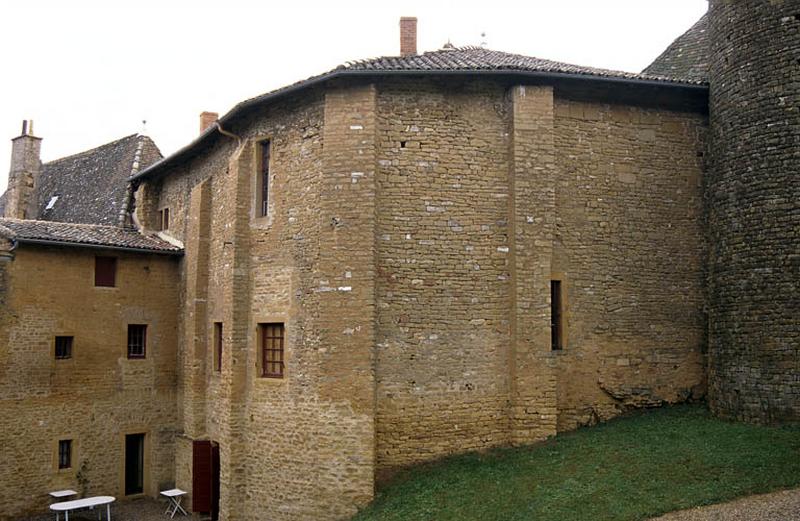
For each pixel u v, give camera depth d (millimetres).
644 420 15281
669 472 12055
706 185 16750
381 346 14602
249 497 16000
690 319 16469
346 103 14914
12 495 18266
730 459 12172
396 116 15094
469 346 14930
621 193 16172
